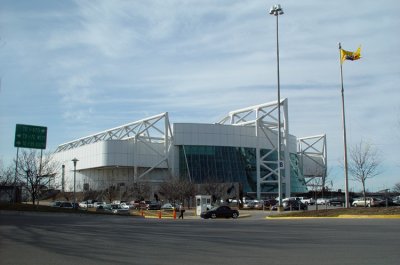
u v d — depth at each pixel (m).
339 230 22.00
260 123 108.44
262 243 17.06
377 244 16.12
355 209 35.91
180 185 83.12
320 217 34.84
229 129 106.38
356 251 14.43
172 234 21.33
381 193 97.25
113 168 110.44
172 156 102.56
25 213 44.88
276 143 110.94
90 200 93.69
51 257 13.77
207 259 13.22
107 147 104.19
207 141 104.12
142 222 33.00
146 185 94.88
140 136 105.88
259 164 106.12
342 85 43.41
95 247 16.23
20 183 68.94
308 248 15.38
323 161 134.12
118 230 24.11
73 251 15.15
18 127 53.97
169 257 13.66
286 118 104.69
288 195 103.06
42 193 79.31
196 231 23.06
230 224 29.08
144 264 12.40
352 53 44.22
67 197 101.19
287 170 103.75
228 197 81.75
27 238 19.64
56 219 36.91
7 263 12.68
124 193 95.00
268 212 60.25
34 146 54.69
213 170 101.06
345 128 42.69
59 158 124.38
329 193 116.19
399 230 21.38
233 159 104.81
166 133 102.62
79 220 35.94
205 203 58.00
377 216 31.97
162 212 65.00
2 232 22.95
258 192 103.94
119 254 14.37
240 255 13.97
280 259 13.05
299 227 24.64
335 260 12.69
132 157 105.00
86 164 110.88
